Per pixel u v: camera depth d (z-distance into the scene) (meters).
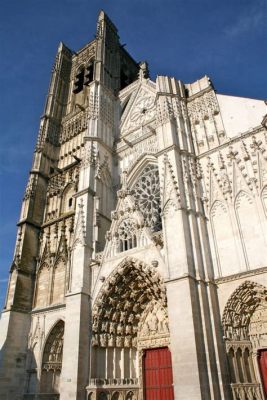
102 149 42.94
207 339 23.05
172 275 25.94
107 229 37.34
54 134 55.28
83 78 63.75
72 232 40.03
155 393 27.14
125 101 51.72
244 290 24.98
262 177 28.52
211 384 21.47
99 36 62.00
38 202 46.16
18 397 32.41
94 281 31.72
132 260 29.66
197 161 33.69
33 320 36.91
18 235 42.66
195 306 24.03
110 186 41.25
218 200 30.22
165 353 28.14
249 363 23.59
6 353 33.56
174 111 36.97
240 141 31.92
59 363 34.03
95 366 28.09
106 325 29.84
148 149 40.66
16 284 37.88
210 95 37.75
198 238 28.19
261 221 26.72
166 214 29.23
